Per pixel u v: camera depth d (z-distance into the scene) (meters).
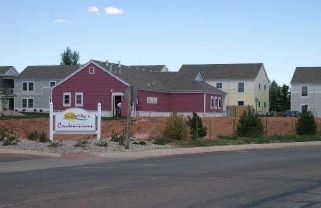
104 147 24.30
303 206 9.85
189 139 30.33
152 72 63.81
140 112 53.53
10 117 48.72
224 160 19.91
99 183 13.02
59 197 10.80
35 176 14.63
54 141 27.14
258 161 19.39
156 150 24.16
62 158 20.78
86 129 27.08
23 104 73.38
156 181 13.41
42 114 58.59
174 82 60.72
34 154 21.56
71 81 55.84
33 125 41.66
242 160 19.88
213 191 11.67
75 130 27.03
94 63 54.81
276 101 93.88
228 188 12.13
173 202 10.22
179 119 30.47
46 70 74.19
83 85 55.34
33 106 72.94
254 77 77.94
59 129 27.05
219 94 64.38
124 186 12.46
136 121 41.41
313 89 73.25
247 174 15.04
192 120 33.62
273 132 41.09
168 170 16.17
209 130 38.44
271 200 10.49
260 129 35.41
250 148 27.17
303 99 73.88
